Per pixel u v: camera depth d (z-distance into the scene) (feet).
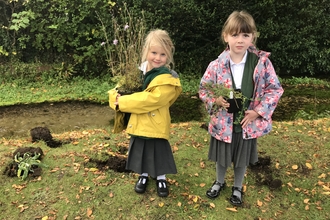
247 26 7.74
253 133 8.38
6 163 11.12
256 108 8.23
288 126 14.88
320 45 24.14
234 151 8.83
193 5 21.54
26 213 8.98
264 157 11.84
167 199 9.59
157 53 8.42
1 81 21.56
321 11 23.09
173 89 8.59
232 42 7.98
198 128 14.61
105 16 21.43
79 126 16.57
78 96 20.22
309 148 12.63
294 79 23.61
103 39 21.74
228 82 8.37
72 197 9.60
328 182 10.55
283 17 23.15
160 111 8.70
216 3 21.91
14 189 9.89
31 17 21.45
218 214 9.10
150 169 9.27
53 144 12.99
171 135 13.76
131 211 9.11
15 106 18.80
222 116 8.49
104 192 9.84
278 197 9.88
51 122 17.02
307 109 18.84
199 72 23.61
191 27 22.50
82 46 22.54
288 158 11.92
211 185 10.33
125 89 8.87
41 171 10.71
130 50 16.76
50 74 22.41
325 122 15.37
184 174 10.86
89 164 11.39
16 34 22.61
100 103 19.51
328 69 24.20
